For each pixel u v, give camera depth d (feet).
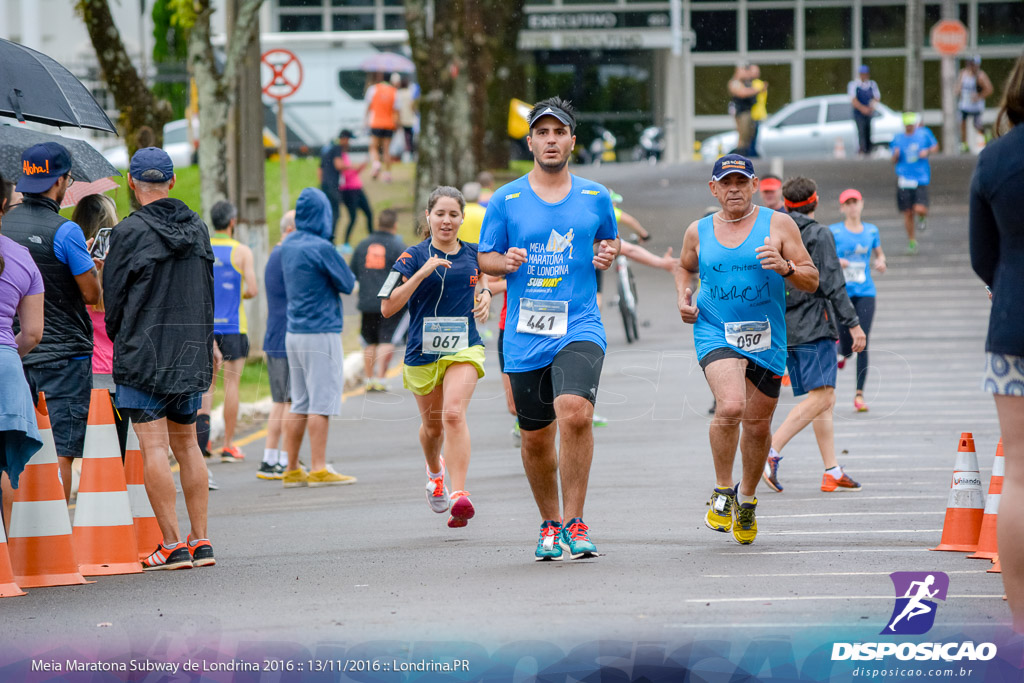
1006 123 51.70
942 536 75.20
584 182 71.46
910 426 129.59
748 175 74.49
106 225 86.07
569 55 485.15
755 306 74.74
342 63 367.66
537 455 72.79
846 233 139.64
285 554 80.53
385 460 123.85
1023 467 51.60
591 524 85.71
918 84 428.15
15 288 69.00
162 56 365.61
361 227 281.95
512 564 73.26
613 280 262.26
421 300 85.56
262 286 181.88
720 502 77.36
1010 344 50.70
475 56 312.09
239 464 125.49
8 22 364.17
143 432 75.92
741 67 367.04
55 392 77.97
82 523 76.48
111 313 74.90
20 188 78.07
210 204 178.60
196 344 75.36
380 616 61.26
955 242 266.16
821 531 81.51
